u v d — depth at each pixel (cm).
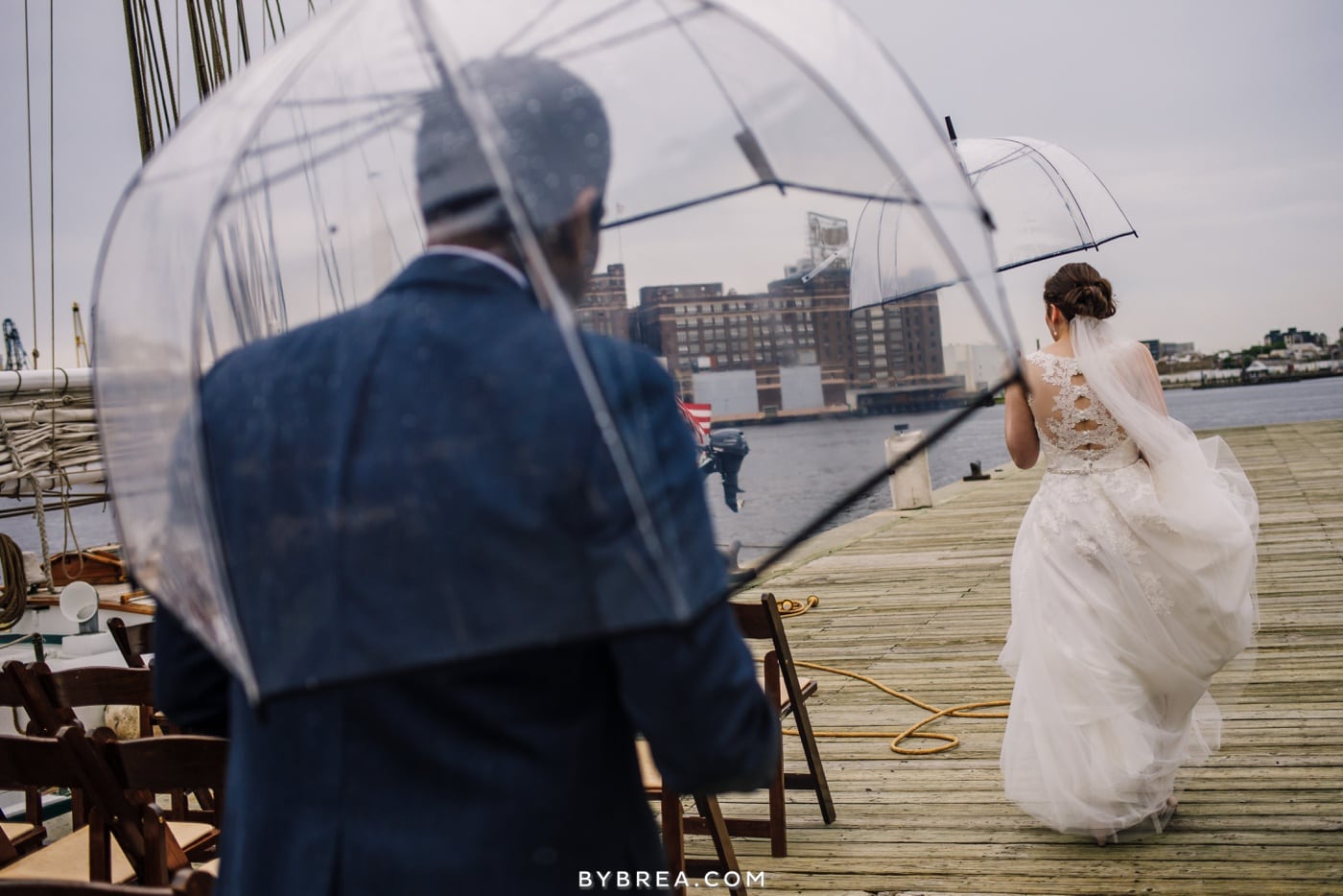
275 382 130
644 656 119
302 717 127
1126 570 363
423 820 122
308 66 147
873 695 595
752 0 160
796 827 422
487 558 119
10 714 548
